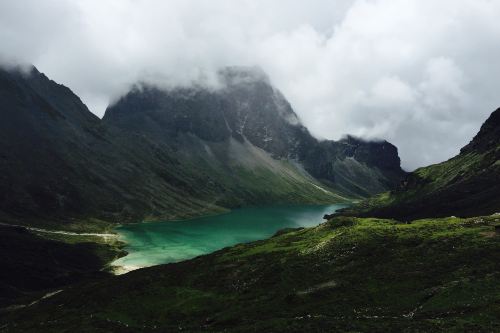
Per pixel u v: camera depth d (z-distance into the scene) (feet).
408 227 412.57
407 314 261.44
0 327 377.91
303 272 364.79
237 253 474.08
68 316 368.07
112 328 313.12
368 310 280.51
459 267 307.37
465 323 217.36
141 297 385.70
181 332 286.66
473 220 402.72
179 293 382.42
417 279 307.17
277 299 326.65
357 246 386.52
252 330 256.52
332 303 300.81
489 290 257.96
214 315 322.14
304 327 243.60
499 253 311.88
